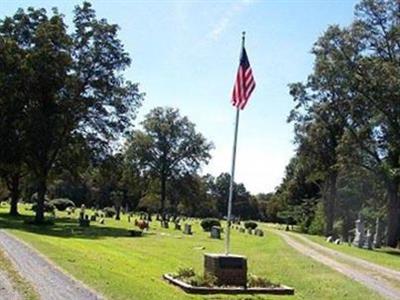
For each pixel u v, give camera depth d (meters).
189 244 36.22
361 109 48.47
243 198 144.88
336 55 48.53
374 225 59.62
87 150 54.25
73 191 113.38
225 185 145.00
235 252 32.28
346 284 19.84
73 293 13.09
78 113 53.62
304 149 65.00
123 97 55.81
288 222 98.69
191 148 98.50
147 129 97.25
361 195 72.00
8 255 19.56
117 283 14.98
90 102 53.94
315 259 28.91
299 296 16.91
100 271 17.16
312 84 54.31
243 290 16.50
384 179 51.19
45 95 52.25
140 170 96.50
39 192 51.66
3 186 72.56
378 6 47.66
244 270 17.20
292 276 21.78
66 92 53.19
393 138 47.22
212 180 143.12
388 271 24.86
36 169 52.12
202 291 16.06
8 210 73.19
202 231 56.41
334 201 69.62
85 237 36.72
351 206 72.88
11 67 51.25
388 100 45.62
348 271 23.92
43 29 52.06
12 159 51.25
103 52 55.09
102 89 54.59
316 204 85.94
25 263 17.77
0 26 53.59
